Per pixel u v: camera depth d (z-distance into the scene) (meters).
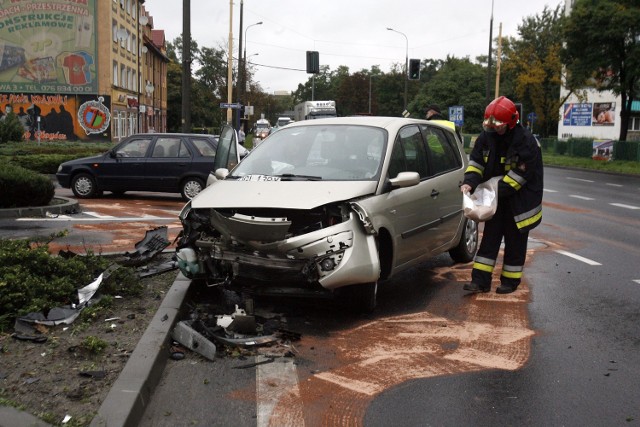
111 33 47.12
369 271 5.71
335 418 4.01
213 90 104.56
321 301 6.57
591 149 41.03
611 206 16.06
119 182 16.06
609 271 8.30
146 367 4.36
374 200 6.02
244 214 5.86
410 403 4.23
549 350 5.29
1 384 4.04
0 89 45.75
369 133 6.87
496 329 5.82
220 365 4.83
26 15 45.44
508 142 6.79
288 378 4.62
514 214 6.83
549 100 55.06
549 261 8.92
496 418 4.03
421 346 5.34
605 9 33.19
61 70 46.19
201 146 16.02
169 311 5.56
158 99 75.44
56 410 3.71
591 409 4.18
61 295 5.64
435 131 8.02
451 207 7.82
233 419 3.97
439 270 8.20
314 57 32.16
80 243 9.34
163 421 3.92
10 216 12.12
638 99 38.25
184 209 6.27
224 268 5.94
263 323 5.77
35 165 21.56
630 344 5.46
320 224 5.71
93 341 4.67
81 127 46.78
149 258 7.48
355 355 5.11
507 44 56.78
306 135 7.06
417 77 35.59
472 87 77.06
